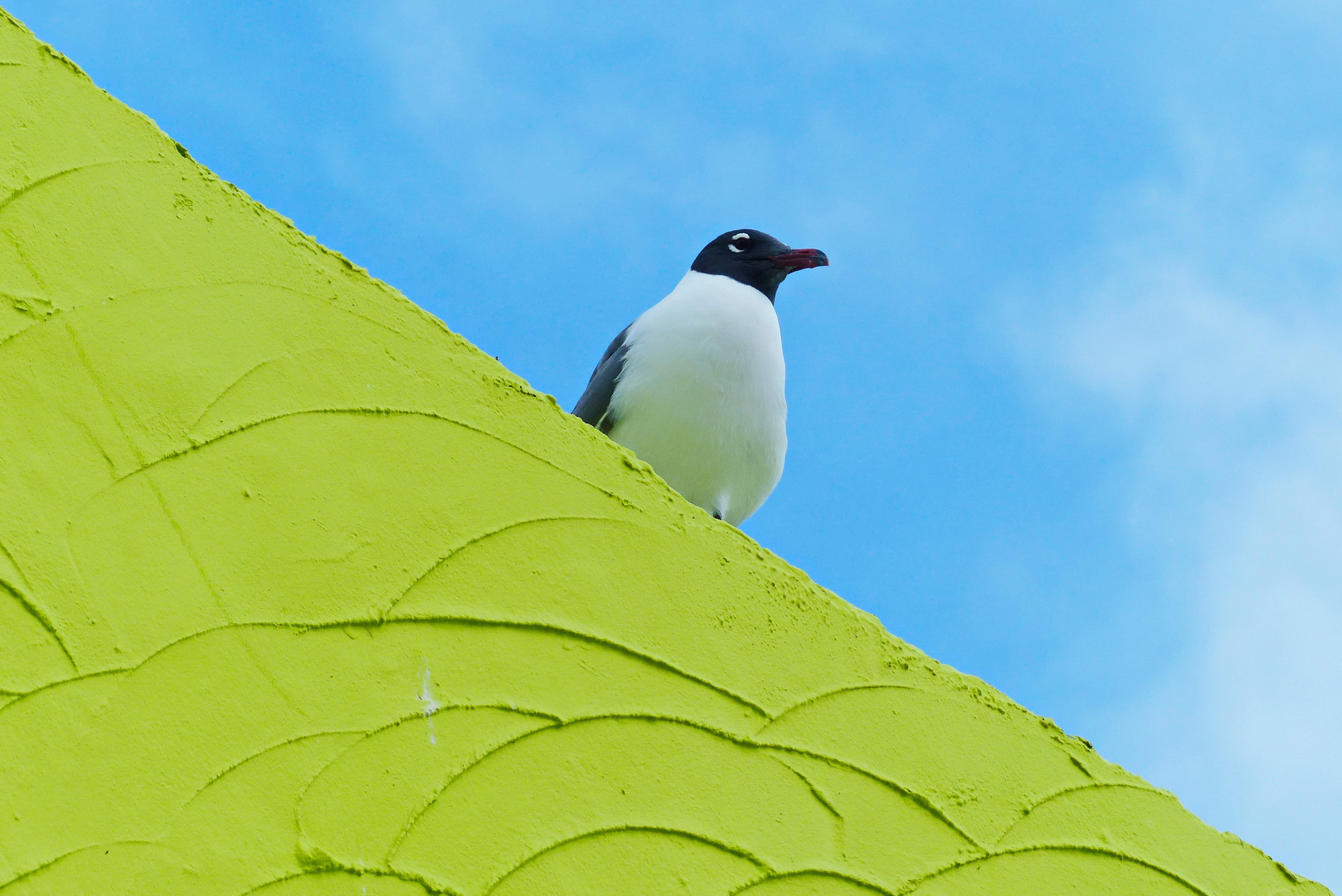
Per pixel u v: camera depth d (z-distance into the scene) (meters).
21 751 4.87
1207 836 7.25
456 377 6.34
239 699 5.29
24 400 5.37
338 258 6.34
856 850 6.22
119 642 5.17
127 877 4.84
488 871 5.42
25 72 5.94
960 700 6.89
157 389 5.64
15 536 5.15
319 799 5.25
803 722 6.38
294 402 5.90
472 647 5.79
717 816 5.97
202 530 5.49
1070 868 6.73
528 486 6.25
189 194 6.10
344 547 5.72
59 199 5.77
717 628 6.38
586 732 5.86
